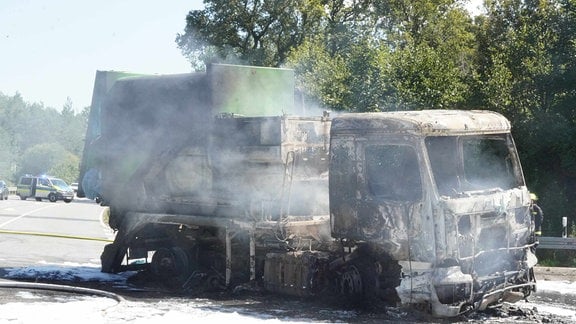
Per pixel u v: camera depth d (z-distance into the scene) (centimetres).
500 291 959
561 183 2050
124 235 1298
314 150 1127
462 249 920
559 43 2123
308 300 1077
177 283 1222
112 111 1316
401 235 942
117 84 1314
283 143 1084
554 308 1062
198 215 1196
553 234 2031
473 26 4181
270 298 1108
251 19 4656
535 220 1068
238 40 4747
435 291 914
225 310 998
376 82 2058
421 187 927
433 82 2053
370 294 990
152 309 986
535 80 2073
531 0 3075
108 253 1334
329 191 1023
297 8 4572
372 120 976
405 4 4478
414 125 933
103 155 1329
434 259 912
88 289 1130
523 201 1014
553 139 1992
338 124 1015
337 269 1029
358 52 2141
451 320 952
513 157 1045
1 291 1130
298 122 1108
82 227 2739
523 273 999
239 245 1155
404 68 2092
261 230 1105
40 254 1712
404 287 938
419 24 4488
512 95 2092
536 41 2152
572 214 2047
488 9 3959
